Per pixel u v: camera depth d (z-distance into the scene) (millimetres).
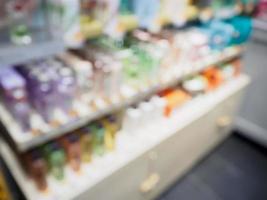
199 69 1802
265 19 2109
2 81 970
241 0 1934
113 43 1426
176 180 2059
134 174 1489
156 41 1551
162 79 1538
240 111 2504
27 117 1026
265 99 2289
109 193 1392
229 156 2369
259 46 2166
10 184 1381
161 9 1332
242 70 2379
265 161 2354
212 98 2010
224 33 1937
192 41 1723
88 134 1298
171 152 1722
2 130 1294
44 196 1172
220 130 2277
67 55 1227
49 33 955
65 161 1285
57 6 921
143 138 1550
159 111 1660
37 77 1040
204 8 1601
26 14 917
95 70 1212
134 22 1218
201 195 1990
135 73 1413
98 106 1235
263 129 2398
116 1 1080
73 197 1195
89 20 1110
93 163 1360
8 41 876
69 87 1105
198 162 2266
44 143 1209
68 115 1143
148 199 1803
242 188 2080
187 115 1797
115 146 1470
